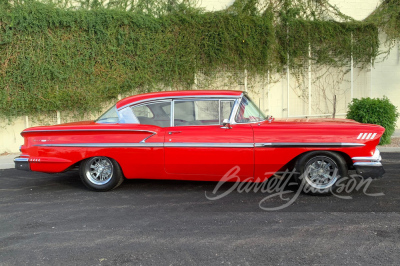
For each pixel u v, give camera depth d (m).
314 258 3.30
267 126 5.14
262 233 3.87
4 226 4.23
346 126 5.04
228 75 10.62
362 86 11.72
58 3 9.40
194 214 4.48
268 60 10.80
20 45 8.81
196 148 5.12
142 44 9.69
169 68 9.99
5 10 8.68
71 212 4.66
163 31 9.87
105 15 9.30
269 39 10.52
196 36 10.05
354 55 11.41
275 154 5.02
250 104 5.54
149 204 4.91
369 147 4.93
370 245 3.55
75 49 9.21
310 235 3.80
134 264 3.26
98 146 5.31
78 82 9.35
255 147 5.04
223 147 5.07
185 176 5.28
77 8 9.59
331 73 11.57
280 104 11.36
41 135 5.51
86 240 3.79
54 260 3.37
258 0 10.70
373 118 8.79
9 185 6.18
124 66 9.66
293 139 4.98
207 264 3.23
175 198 5.14
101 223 4.25
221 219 4.30
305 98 11.52
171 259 3.33
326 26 11.05
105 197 5.27
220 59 10.26
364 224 4.07
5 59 8.77
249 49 10.43
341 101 11.70
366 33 11.36
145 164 5.26
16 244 3.73
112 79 9.58
